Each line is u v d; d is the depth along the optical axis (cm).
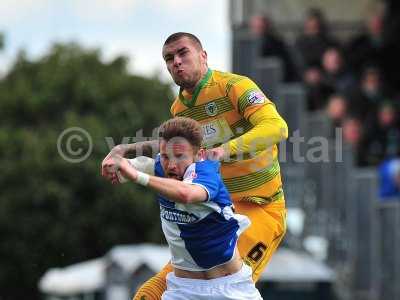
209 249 1652
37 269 6366
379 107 4144
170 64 1781
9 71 7469
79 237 6369
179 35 1775
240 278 1681
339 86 4203
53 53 7331
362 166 4078
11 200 6391
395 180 3847
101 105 6769
